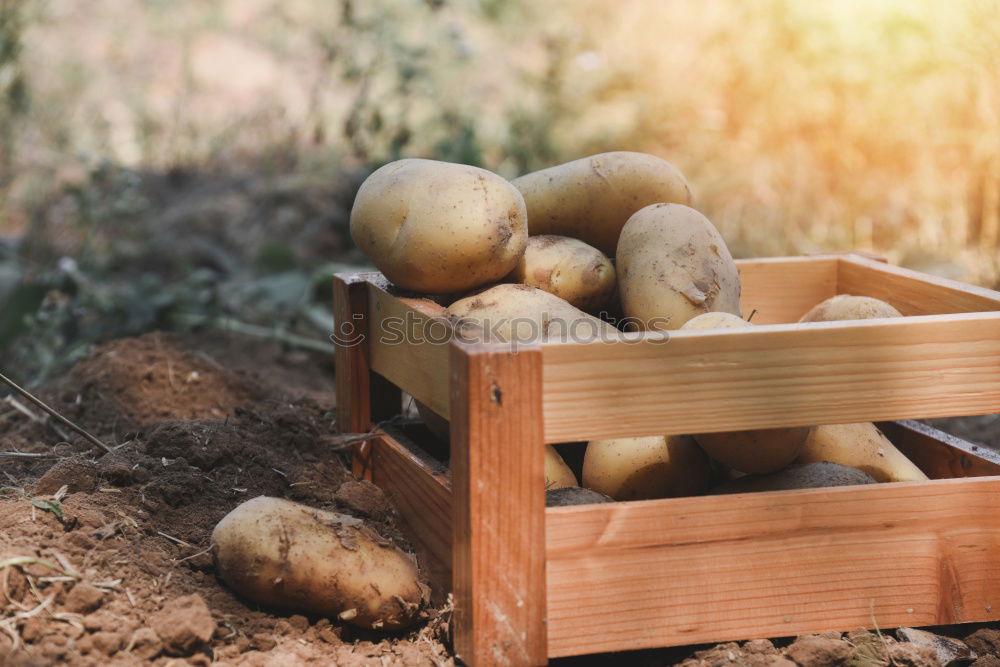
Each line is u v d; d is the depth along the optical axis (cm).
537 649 165
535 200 212
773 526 171
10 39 486
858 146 452
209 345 352
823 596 174
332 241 446
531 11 625
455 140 445
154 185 518
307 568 170
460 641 168
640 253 195
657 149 511
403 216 185
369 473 213
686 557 168
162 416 251
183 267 425
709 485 195
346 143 488
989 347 174
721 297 192
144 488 191
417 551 191
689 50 577
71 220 449
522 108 500
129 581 169
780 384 167
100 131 547
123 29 691
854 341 168
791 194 449
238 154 552
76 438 234
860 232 414
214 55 681
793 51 481
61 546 171
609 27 617
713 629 171
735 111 504
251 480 204
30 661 151
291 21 672
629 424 163
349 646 173
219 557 173
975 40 421
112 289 387
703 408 165
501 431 159
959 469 203
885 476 196
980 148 405
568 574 165
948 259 379
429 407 182
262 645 168
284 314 380
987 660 176
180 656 160
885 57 450
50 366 316
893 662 169
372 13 491
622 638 167
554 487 189
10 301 343
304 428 224
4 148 494
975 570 179
